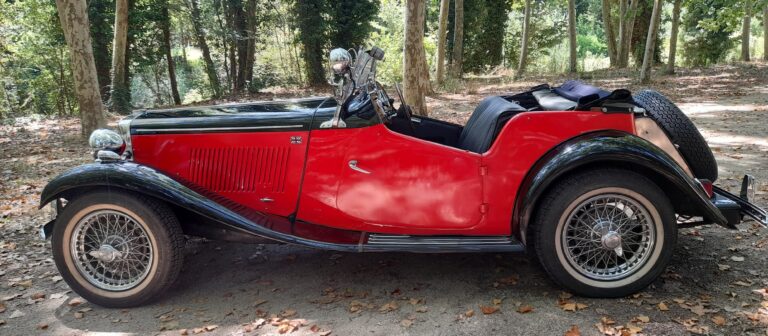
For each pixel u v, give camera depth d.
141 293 3.30
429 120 4.25
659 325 2.89
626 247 3.22
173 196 3.14
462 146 3.89
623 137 3.10
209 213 3.20
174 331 3.07
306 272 3.82
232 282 3.71
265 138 3.45
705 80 16.31
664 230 3.10
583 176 3.05
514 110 3.33
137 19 18.08
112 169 3.16
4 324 3.26
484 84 18.20
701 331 2.81
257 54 22.89
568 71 21.45
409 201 3.35
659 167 3.00
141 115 3.75
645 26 23.17
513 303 3.23
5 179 7.32
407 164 3.31
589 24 44.22
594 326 2.92
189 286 3.67
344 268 3.85
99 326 3.17
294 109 3.61
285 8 21.56
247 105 3.87
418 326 3.01
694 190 3.05
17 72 20.45
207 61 21.66
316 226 3.54
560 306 3.16
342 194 3.42
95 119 10.23
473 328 2.96
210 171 3.55
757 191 5.18
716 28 17.50
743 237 4.07
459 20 18.95
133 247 3.29
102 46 17.73
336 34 21.47
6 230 5.13
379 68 26.66
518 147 3.23
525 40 21.34
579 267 3.18
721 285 3.31
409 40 10.22
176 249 3.26
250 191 3.54
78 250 3.31
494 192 3.30
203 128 3.51
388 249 3.23
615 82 16.67
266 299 3.43
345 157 3.37
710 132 8.38
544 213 3.12
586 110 3.23
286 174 3.47
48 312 3.40
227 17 20.92
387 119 3.46
